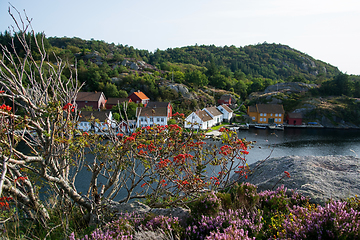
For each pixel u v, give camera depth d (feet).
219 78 362.53
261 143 148.56
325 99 276.21
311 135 183.21
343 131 207.10
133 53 507.30
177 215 15.25
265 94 306.76
